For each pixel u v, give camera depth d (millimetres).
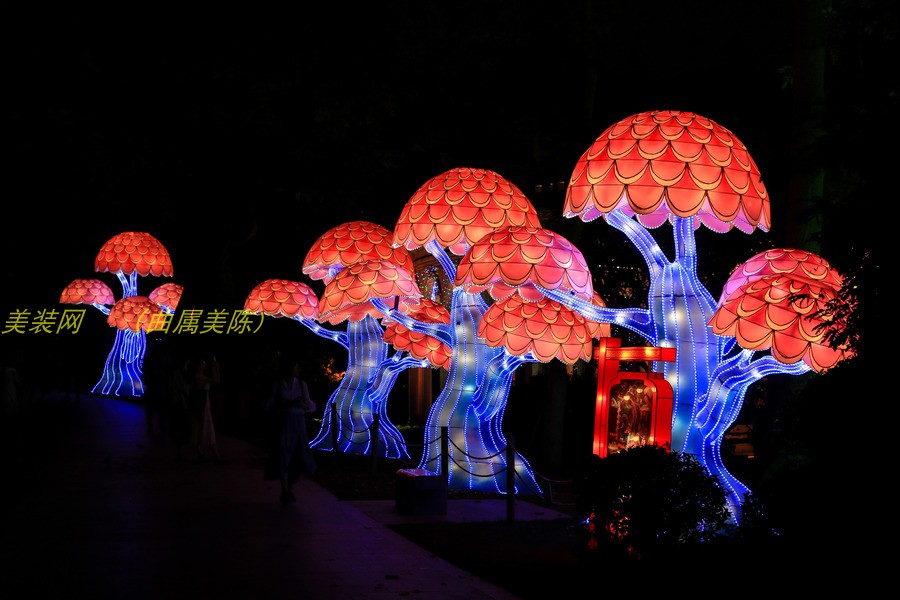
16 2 17203
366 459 16656
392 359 17984
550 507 12211
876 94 7340
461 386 14211
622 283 17594
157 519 10617
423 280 20406
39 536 9633
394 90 19219
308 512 11227
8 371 14859
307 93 19609
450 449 13898
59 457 16188
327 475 14531
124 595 7426
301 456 11938
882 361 6543
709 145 10117
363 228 16500
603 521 7812
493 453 13852
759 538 6824
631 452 7781
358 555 8898
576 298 11430
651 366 10586
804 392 6949
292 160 22984
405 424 24000
